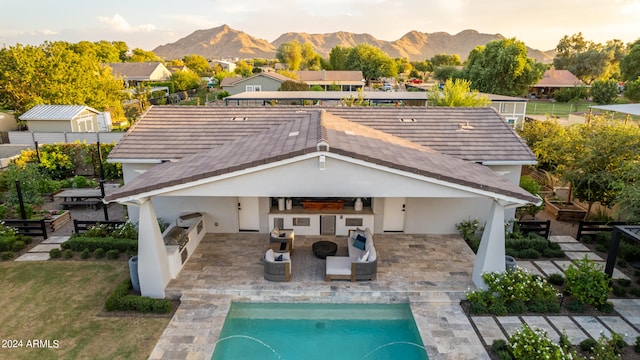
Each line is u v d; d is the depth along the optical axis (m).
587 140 17.23
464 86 37.78
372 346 10.25
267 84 61.91
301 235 16.16
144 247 11.48
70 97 42.50
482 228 16.25
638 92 54.38
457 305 11.69
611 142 16.52
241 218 16.34
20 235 16.14
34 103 40.31
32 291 12.39
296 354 9.91
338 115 18.78
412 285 12.36
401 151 13.35
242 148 13.98
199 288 12.08
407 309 11.88
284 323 11.20
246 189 11.38
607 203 17.11
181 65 135.12
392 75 111.50
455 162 14.02
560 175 19.42
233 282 12.47
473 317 11.09
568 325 10.72
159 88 71.50
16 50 41.75
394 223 16.33
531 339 8.98
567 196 21.52
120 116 48.47
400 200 16.05
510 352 9.35
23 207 17.27
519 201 10.94
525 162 15.59
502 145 16.45
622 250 14.55
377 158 11.03
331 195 11.51
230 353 9.90
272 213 15.90
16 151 29.69
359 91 41.25
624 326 10.68
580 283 11.47
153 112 18.88
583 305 11.49
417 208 16.02
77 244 15.12
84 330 10.47
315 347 10.18
